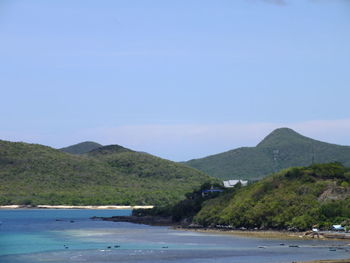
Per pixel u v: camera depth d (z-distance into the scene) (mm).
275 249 143375
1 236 191625
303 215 195750
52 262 120062
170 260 123188
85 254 134375
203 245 155125
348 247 146750
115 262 120062
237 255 131625
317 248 144875
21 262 120500
